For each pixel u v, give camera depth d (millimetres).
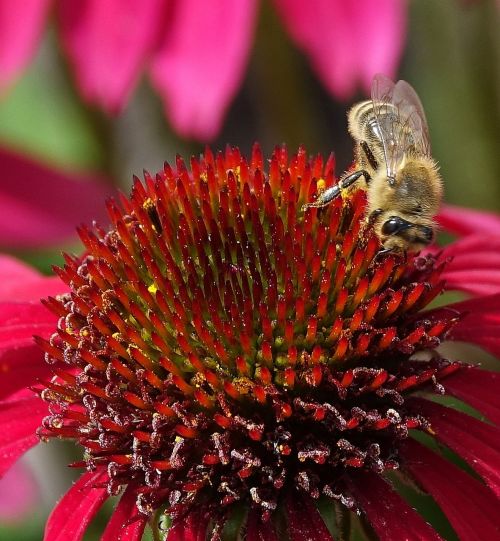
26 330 148
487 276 154
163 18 166
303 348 139
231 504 138
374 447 138
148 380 138
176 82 164
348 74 166
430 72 195
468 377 143
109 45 166
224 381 137
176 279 141
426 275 145
